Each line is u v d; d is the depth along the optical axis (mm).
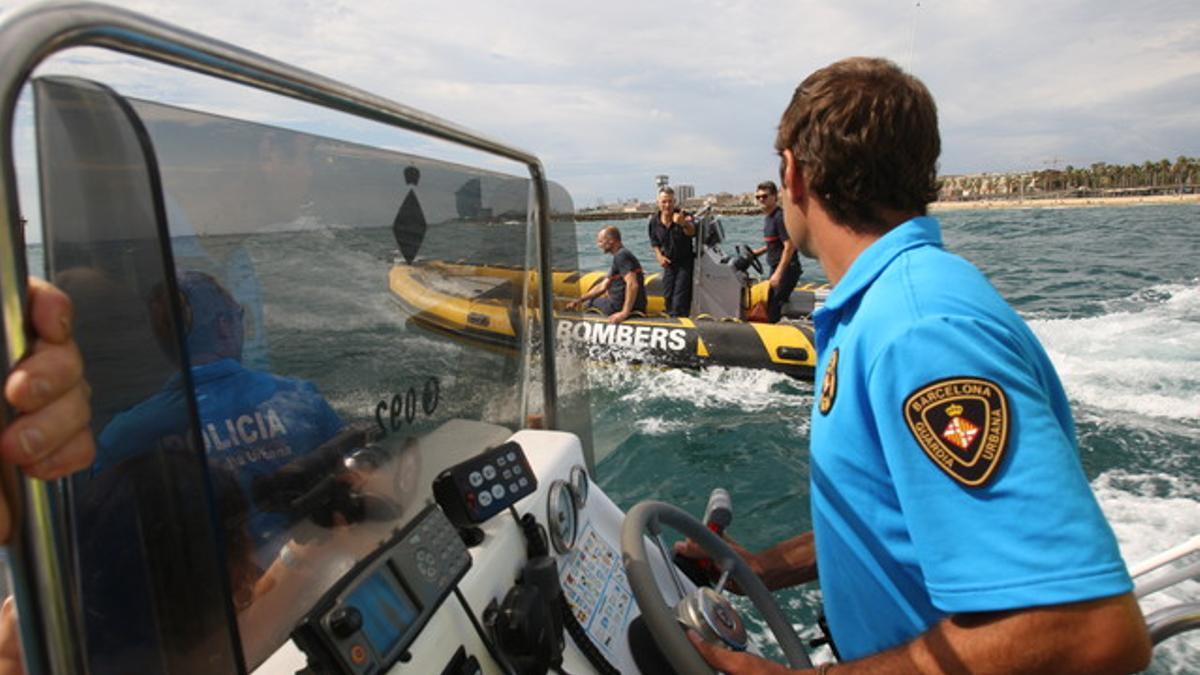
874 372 842
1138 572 1590
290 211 894
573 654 1185
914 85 964
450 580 940
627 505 4102
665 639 1195
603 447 4969
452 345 1273
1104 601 691
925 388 781
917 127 940
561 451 1415
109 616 606
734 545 1669
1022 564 712
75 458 524
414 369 1174
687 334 6742
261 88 780
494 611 1050
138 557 631
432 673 898
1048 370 887
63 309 515
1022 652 723
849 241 1014
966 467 749
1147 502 3740
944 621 820
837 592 1036
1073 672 714
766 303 7508
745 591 1545
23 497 510
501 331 1428
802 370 6398
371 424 1072
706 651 1207
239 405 846
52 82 562
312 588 943
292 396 924
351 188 994
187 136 748
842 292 975
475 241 1320
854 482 929
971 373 762
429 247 1182
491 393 1433
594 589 1327
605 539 1480
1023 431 740
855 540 952
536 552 1175
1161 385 5547
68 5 523
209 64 682
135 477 627
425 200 1155
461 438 1315
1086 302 9398
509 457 1191
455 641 958
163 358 646
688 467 4551
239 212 823
